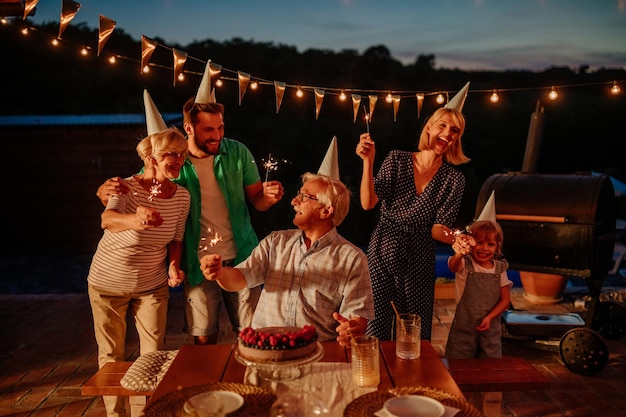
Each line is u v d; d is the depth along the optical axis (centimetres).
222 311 621
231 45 1905
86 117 1166
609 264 522
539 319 502
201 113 348
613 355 487
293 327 263
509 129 1523
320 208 288
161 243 340
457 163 371
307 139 1417
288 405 208
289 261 298
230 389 229
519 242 493
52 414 385
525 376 303
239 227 374
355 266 291
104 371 317
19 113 1565
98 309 339
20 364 472
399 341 273
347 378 246
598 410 389
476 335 393
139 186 333
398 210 368
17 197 1079
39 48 1567
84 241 1093
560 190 488
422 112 1527
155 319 347
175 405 218
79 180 1078
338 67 1738
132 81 1612
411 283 366
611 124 1494
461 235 361
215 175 365
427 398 214
